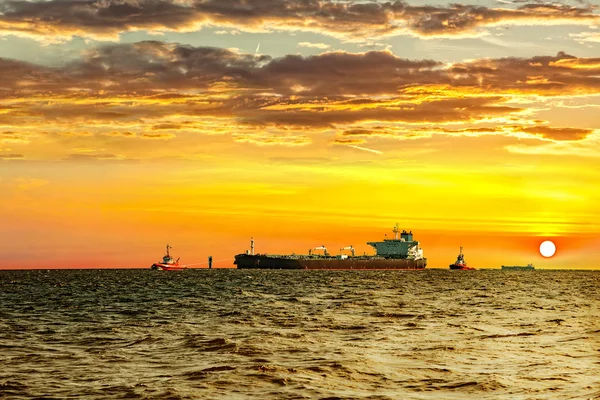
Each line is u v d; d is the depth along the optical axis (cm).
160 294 13750
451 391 3603
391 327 6831
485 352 5012
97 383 3825
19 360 4691
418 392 3578
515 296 13275
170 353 4997
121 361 4638
